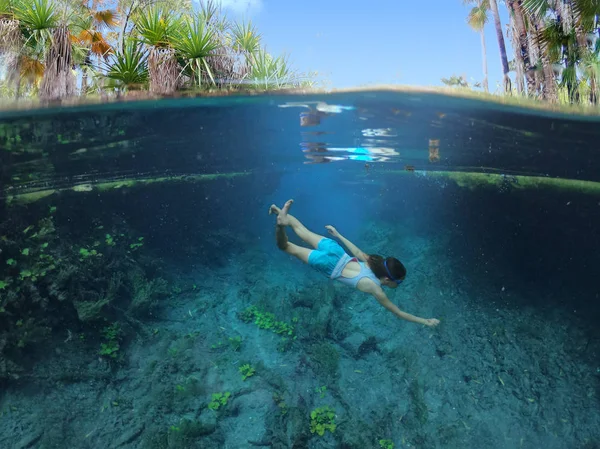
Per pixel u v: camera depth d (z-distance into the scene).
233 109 10.12
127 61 9.39
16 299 9.23
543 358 11.06
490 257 13.41
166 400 9.36
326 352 10.66
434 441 9.24
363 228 14.98
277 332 11.30
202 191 14.80
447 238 13.99
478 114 9.96
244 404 9.49
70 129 10.24
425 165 15.49
